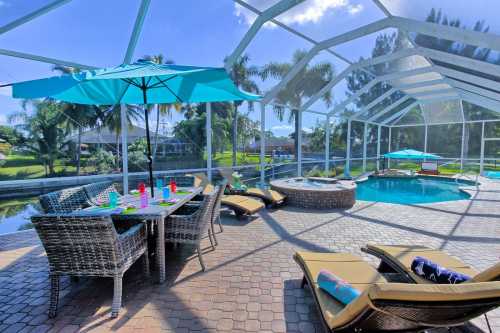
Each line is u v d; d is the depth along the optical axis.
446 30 4.53
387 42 6.37
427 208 6.27
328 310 1.90
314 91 8.63
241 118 8.19
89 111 5.45
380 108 12.21
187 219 3.15
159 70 2.73
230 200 5.39
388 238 4.24
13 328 2.15
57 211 3.16
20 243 4.01
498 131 12.03
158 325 2.18
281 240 4.14
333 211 6.00
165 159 6.78
